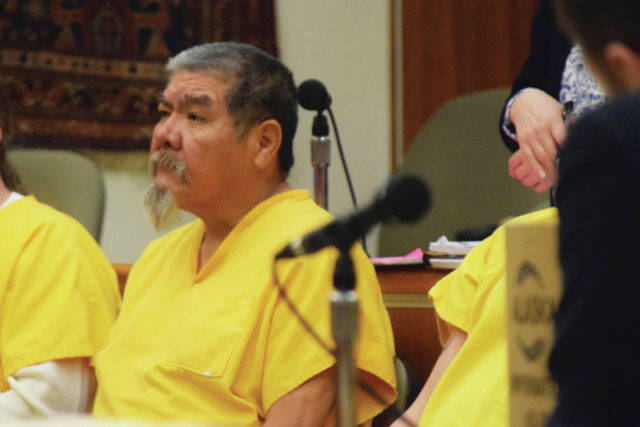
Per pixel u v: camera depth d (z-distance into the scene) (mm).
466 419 3334
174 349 4020
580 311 1937
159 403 3961
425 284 4805
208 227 4336
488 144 7195
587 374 1928
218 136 4199
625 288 1892
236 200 4254
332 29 9961
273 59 4379
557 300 2268
